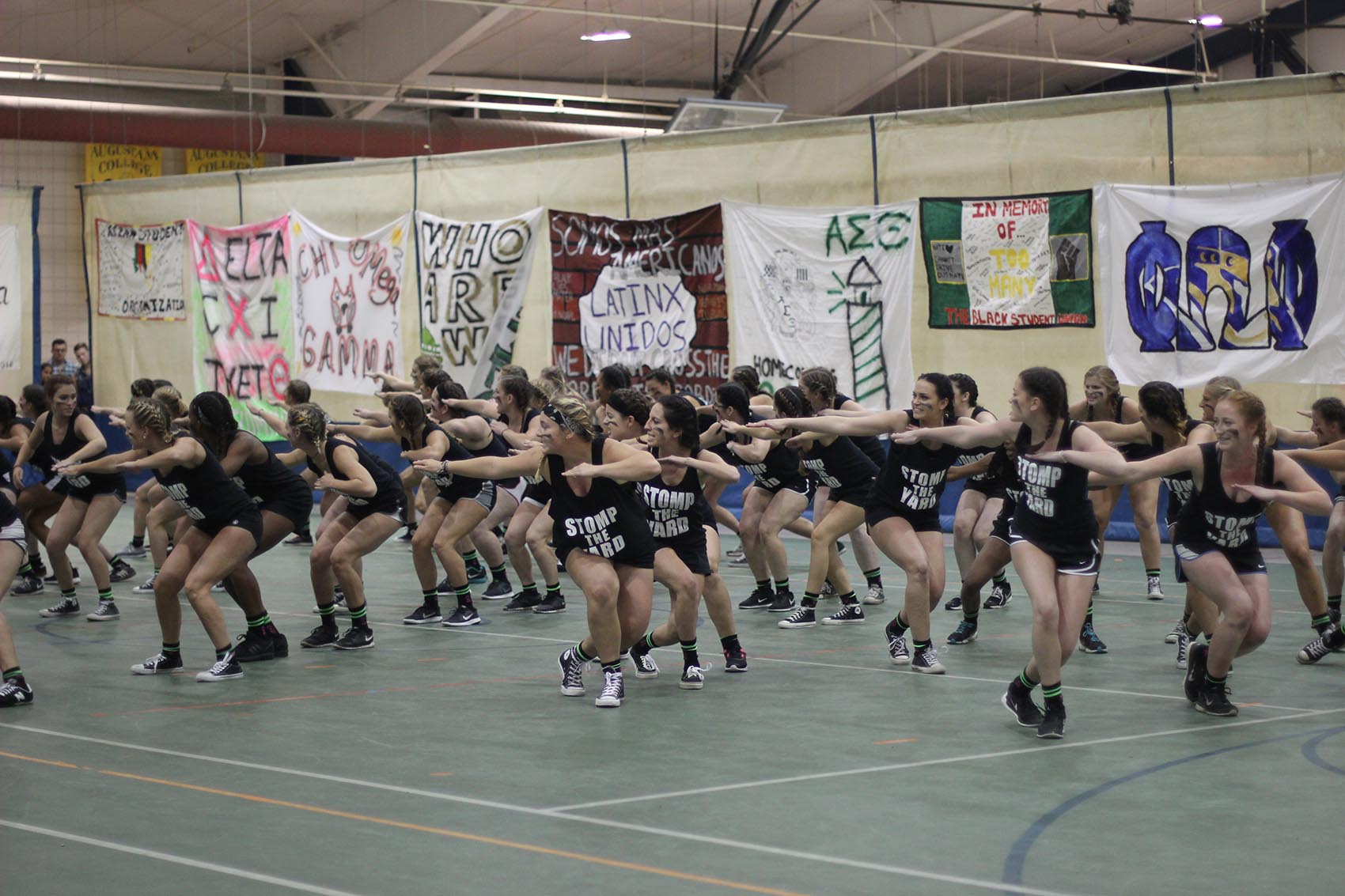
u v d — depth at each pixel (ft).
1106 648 32.58
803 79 102.37
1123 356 51.78
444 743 23.36
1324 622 30.30
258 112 90.43
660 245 62.49
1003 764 21.70
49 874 16.40
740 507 62.03
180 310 79.10
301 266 73.92
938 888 15.79
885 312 57.00
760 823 18.44
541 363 66.28
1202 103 50.31
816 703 26.58
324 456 32.17
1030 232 53.67
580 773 21.26
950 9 90.38
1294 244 48.39
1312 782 20.52
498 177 67.31
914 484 28.73
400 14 85.71
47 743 23.49
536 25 90.53
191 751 22.88
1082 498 23.39
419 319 69.67
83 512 38.24
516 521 39.29
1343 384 47.78
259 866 16.69
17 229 82.64
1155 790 20.10
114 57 93.15
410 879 16.16
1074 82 115.34
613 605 26.05
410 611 39.86
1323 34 94.17
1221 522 24.09
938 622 36.70
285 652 32.22
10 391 82.89
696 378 61.77
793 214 58.95
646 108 108.47
